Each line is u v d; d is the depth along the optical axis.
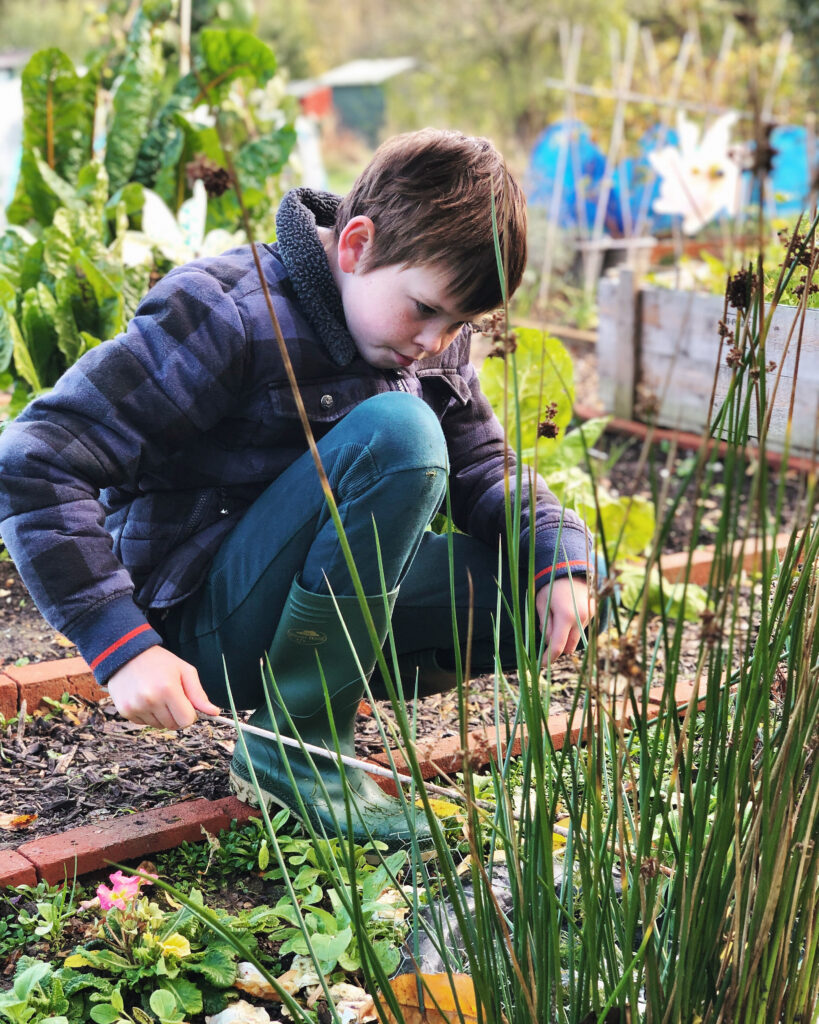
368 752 1.79
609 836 1.08
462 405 1.74
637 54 8.52
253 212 3.27
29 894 1.44
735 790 0.93
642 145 6.38
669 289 3.77
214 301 1.44
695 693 0.95
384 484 1.40
